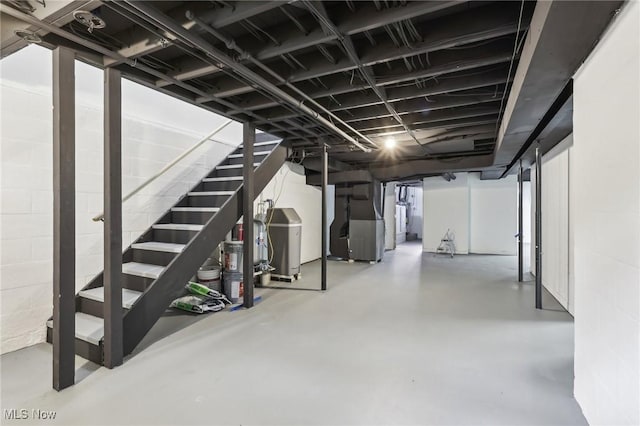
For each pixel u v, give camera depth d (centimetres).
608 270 152
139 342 267
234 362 241
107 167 230
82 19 169
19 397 195
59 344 202
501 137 375
